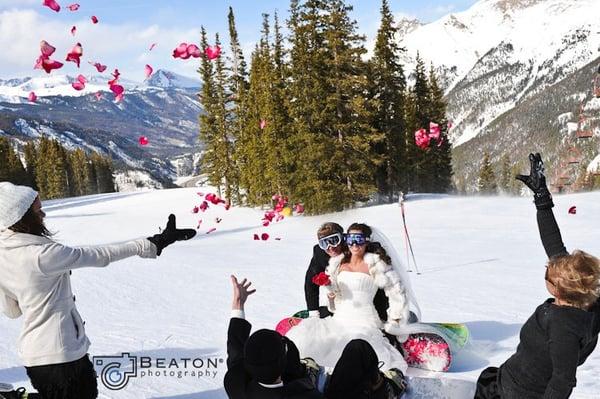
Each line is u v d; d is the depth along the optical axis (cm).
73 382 331
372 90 3434
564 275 285
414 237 1709
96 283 1067
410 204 2942
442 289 907
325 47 3186
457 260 1236
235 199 4294
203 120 4375
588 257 289
